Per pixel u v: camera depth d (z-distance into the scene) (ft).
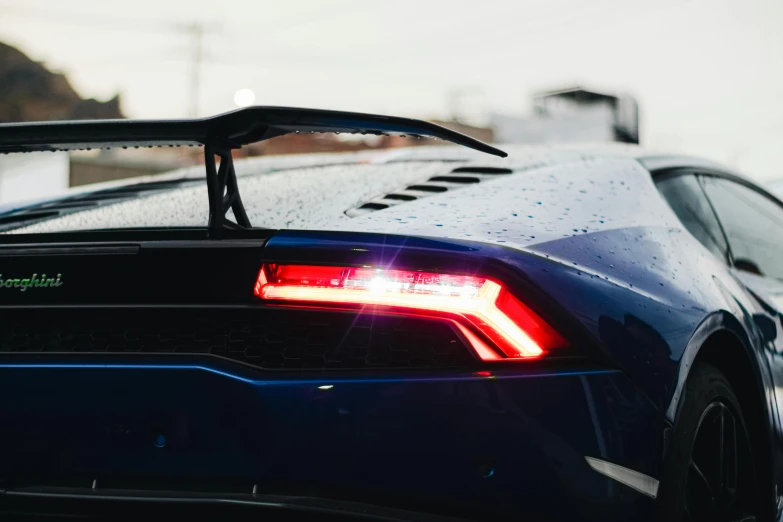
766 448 6.55
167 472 4.76
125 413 4.80
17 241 5.17
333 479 4.63
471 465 4.60
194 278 4.84
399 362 4.69
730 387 6.08
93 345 4.96
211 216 5.00
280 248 4.75
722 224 7.66
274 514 4.61
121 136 4.95
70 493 4.85
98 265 4.96
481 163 7.18
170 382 4.74
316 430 4.62
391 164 7.68
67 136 4.99
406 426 4.60
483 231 5.24
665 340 5.18
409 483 4.61
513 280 4.71
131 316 4.91
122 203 7.27
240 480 4.69
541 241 5.22
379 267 4.72
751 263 7.78
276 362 4.75
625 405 4.83
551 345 4.73
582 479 4.66
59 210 7.22
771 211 9.04
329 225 5.59
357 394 4.61
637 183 6.88
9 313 5.07
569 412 4.66
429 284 4.69
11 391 4.96
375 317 4.70
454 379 4.60
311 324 4.75
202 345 4.83
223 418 4.68
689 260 6.21
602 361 4.81
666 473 5.04
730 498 6.03
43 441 4.93
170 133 4.92
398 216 5.65
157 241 4.91
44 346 5.03
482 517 4.64
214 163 4.99
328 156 8.82
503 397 4.59
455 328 4.66
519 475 4.61
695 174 7.89
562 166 6.95
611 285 5.16
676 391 5.14
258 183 7.55
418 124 4.92
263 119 4.85
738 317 6.22
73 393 4.87
